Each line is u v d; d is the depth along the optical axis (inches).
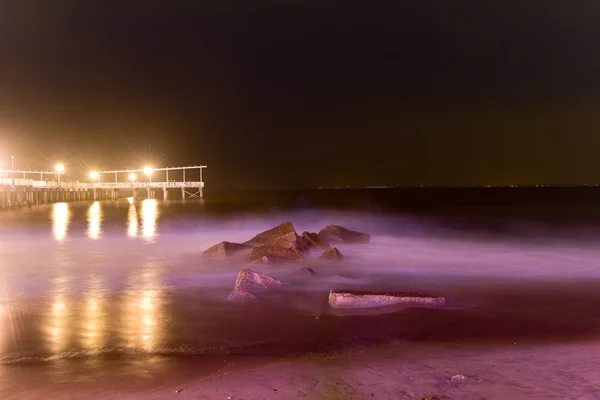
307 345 382.3
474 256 900.0
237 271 718.5
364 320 453.1
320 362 337.7
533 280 660.7
